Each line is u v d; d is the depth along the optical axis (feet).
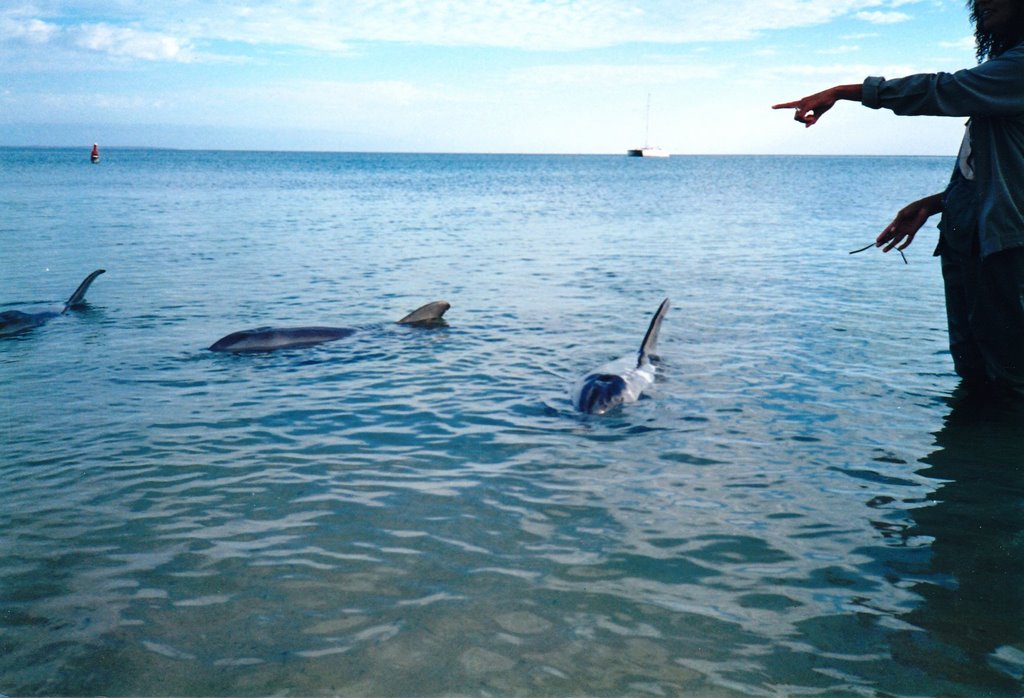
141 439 22.24
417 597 13.83
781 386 27.43
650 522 16.96
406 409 25.18
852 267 59.93
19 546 15.80
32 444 21.75
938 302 44.01
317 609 13.44
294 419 24.16
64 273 53.98
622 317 40.29
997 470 19.81
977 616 13.21
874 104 22.22
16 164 364.38
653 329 31.22
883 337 34.99
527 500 18.11
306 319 39.75
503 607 13.50
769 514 17.37
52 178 217.36
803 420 23.85
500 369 30.19
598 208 138.62
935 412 24.47
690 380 28.27
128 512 17.46
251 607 13.52
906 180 297.74
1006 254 22.93
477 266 60.64
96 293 46.60
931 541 16.02
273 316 40.47
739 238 83.61
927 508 17.61
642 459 20.77
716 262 63.21
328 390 27.37
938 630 12.81
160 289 48.39
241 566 14.97
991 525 16.72
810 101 22.48
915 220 26.81
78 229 83.66
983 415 24.13
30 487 18.83
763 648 12.34
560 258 66.08
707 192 205.46
